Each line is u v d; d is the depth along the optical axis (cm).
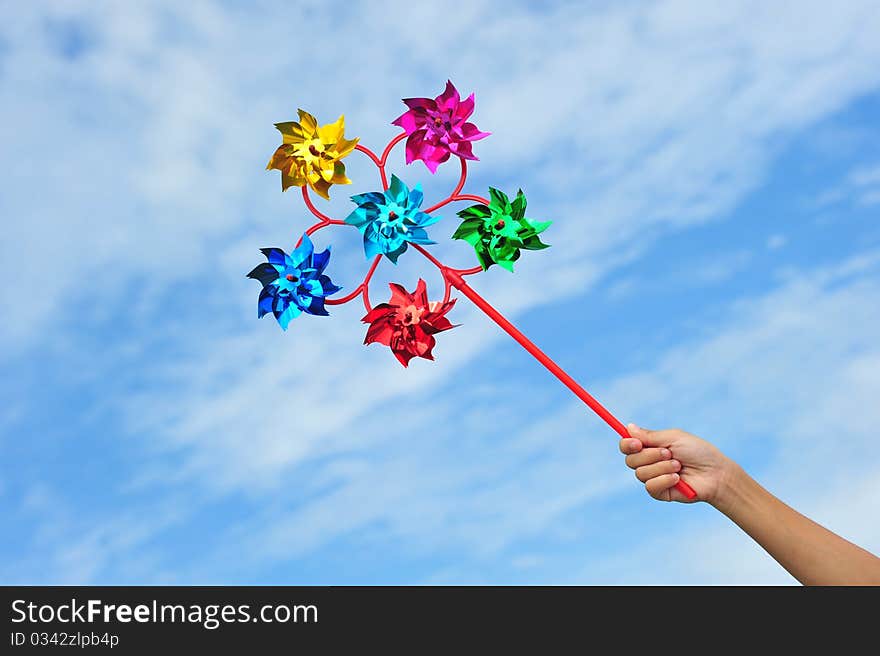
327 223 158
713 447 154
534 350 158
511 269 158
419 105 155
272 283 154
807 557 144
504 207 157
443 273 161
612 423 156
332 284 157
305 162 155
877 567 141
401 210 157
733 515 152
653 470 154
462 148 158
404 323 161
